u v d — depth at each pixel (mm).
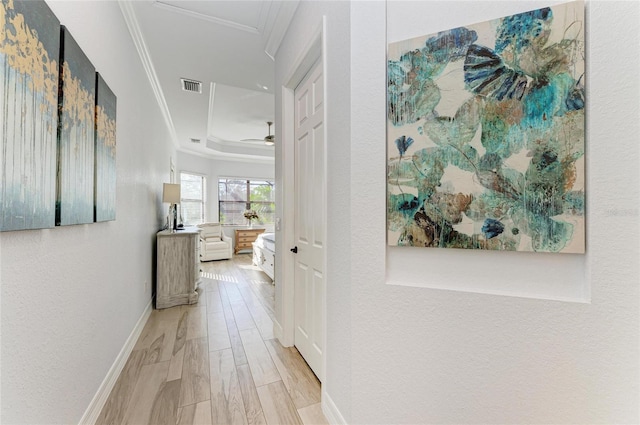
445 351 1136
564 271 1000
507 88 1046
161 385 1782
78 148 1263
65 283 1203
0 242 833
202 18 2260
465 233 1109
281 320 2385
